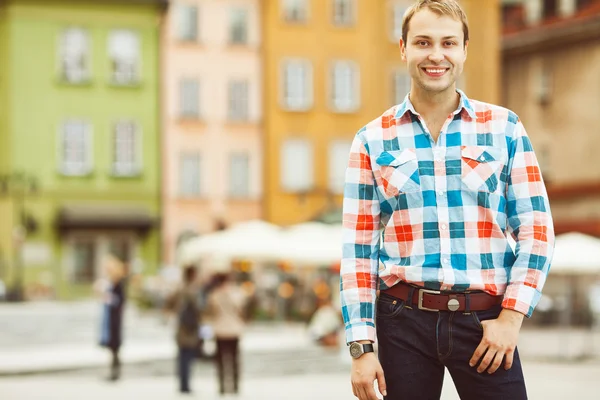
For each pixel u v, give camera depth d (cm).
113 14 5897
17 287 5428
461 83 6038
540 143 5794
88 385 1986
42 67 5806
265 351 2767
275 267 5144
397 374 453
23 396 1752
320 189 6106
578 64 5603
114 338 2075
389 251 459
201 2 6012
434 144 455
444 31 452
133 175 5909
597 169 5494
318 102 6128
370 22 6181
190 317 1844
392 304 456
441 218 450
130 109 5919
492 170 451
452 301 445
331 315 2923
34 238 5725
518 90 5941
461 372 449
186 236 5972
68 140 5841
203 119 6000
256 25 6075
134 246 5884
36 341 3081
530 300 441
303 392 1853
